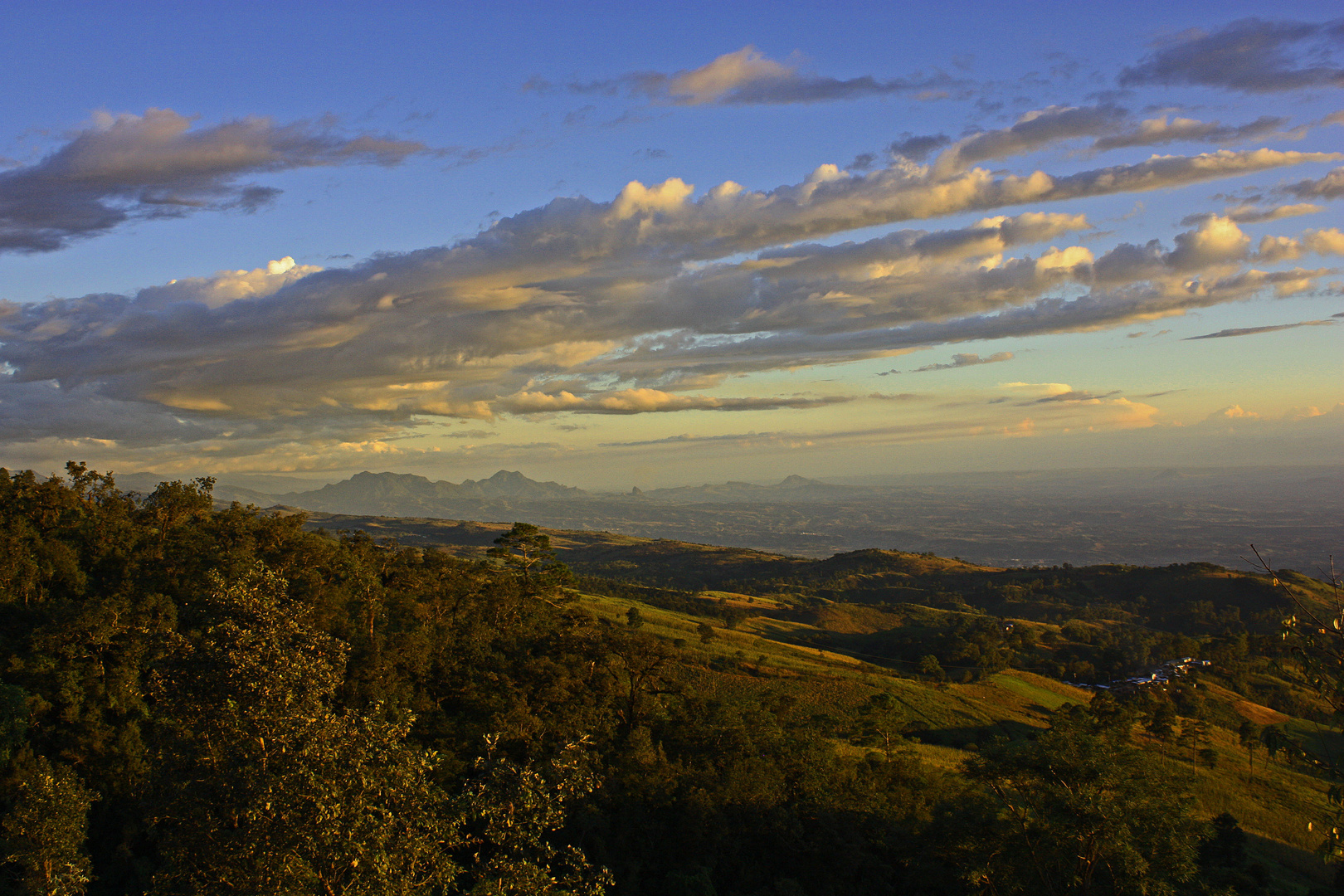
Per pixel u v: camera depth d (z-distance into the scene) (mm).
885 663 156500
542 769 21656
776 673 118750
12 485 63500
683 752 61812
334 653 22344
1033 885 35875
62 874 28422
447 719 54844
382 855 18141
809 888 49438
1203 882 37000
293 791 18297
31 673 44000
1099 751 36188
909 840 48875
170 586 59500
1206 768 91500
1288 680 141875
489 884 18922
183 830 20078
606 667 66688
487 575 85750
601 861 46062
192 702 20484
